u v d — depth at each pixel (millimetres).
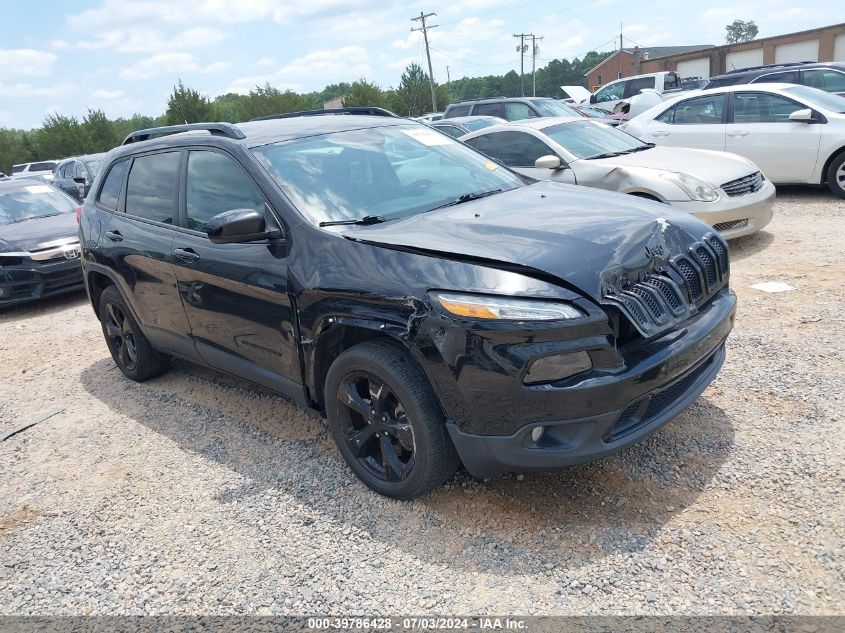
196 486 3674
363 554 2938
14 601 2939
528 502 3137
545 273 2738
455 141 4641
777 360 4281
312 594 2740
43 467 4137
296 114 5051
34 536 3406
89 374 5746
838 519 2762
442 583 2707
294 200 3533
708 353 3090
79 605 2865
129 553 3166
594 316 2670
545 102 14516
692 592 2494
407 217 3529
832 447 3250
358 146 4078
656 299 2877
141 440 4324
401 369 2994
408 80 59031
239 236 3377
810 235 7293
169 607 2779
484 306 2691
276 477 3654
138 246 4508
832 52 36406
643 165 7035
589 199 3662
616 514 2977
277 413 4461
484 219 3334
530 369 2668
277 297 3467
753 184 6867
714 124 9680
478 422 2799
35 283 8109
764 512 2867
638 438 2879
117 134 55156
